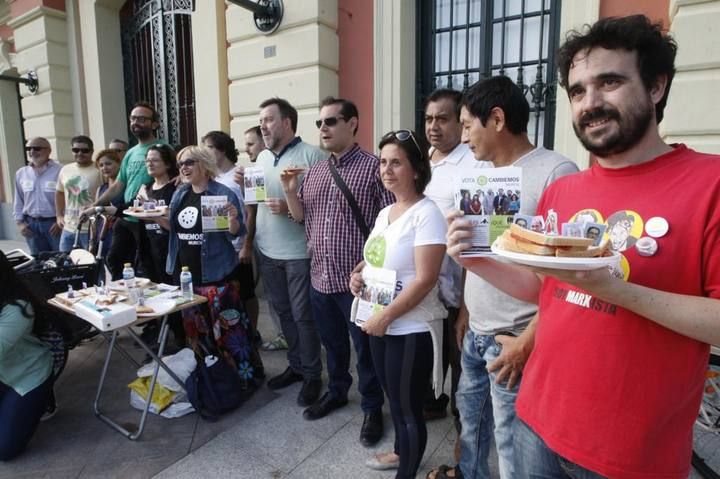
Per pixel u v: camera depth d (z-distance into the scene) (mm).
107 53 6203
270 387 2932
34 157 5207
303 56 4012
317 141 4055
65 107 6664
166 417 2609
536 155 1475
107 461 2250
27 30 6664
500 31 3541
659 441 910
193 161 2848
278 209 2693
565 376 1005
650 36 899
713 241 827
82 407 2766
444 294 2096
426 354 1801
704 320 797
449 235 1200
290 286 2766
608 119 921
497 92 1463
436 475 2014
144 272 3811
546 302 1118
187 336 2926
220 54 4609
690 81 2506
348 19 4031
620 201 958
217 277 2840
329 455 2264
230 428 2504
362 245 2291
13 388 2281
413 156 1801
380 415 2412
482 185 1151
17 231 8570
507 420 1435
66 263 3311
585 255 830
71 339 2781
